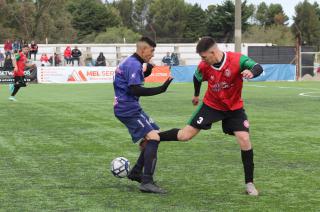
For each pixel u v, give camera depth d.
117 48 52.28
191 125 6.61
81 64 44.72
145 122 6.69
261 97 23.30
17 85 21.58
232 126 6.55
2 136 11.72
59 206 5.93
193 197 6.37
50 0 75.25
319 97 23.31
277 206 5.94
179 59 48.16
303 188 6.84
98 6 92.19
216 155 9.32
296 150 9.85
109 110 17.50
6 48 40.19
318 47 83.19
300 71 41.59
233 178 7.46
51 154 9.45
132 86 6.49
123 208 5.85
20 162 8.69
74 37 78.25
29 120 14.72
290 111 17.27
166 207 5.89
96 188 6.84
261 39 85.50
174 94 25.11
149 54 6.65
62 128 13.03
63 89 29.56
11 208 5.85
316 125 13.55
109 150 9.86
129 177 6.93
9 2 73.69
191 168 8.19
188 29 103.56
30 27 74.06
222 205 5.98
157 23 104.00
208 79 6.46
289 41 85.69
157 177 7.54
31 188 6.83
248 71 6.05
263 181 7.27
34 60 41.81
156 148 6.66
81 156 9.24
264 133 12.12
